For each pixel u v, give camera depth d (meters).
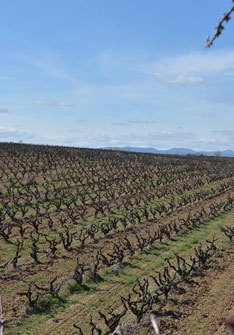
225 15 3.20
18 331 14.68
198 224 32.78
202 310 16.83
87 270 20.28
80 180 46.62
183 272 20.00
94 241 26.11
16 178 44.78
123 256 22.09
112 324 13.98
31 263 21.45
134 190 46.75
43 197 37.91
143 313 15.35
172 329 15.12
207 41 3.30
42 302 16.88
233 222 34.12
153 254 24.36
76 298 17.75
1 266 19.80
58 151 71.00
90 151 79.94
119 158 72.75
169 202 41.34
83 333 14.69
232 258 24.28
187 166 71.12
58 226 29.16
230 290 19.11
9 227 25.95
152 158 79.75
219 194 48.81
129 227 30.70
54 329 15.00
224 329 15.05
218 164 79.56
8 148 67.00
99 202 36.22
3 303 16.66
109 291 18.62
